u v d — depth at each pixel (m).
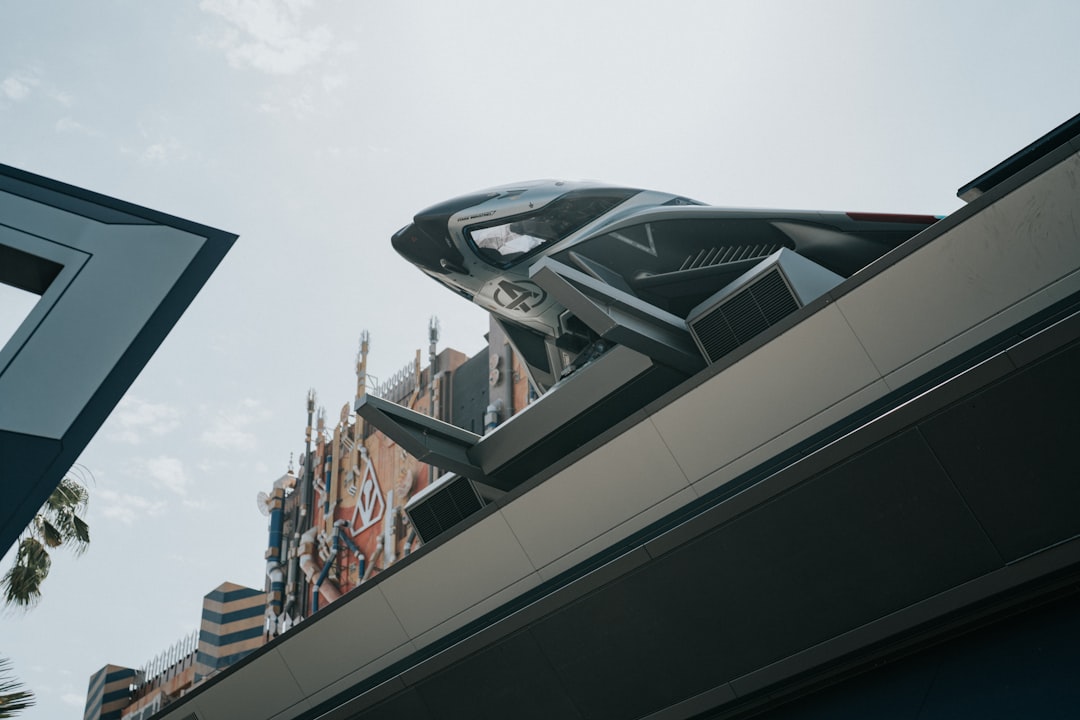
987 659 7.63
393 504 31.61
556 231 16.16
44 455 5.73
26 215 6.50
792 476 8.27
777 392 10.21
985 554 7.63
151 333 6.42
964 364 9.29
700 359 13.91
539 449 14.66
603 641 9.42
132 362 6.26
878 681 8.32
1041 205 9.04
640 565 9.07
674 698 9.18
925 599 7.94
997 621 7.92
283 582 35.59
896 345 9.66
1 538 5.33
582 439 14.45
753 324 13.06
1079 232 8.84
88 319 6.31
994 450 7.46
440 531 15.64
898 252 9.77
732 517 8.57
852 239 15.61
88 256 6.55
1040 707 6.79
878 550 8.04
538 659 9.80
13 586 15.02
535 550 11.47
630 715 9.47
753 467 10.24
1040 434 7.28
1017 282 9.10
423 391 32.72
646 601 9.09
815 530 8.25
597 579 9.32
